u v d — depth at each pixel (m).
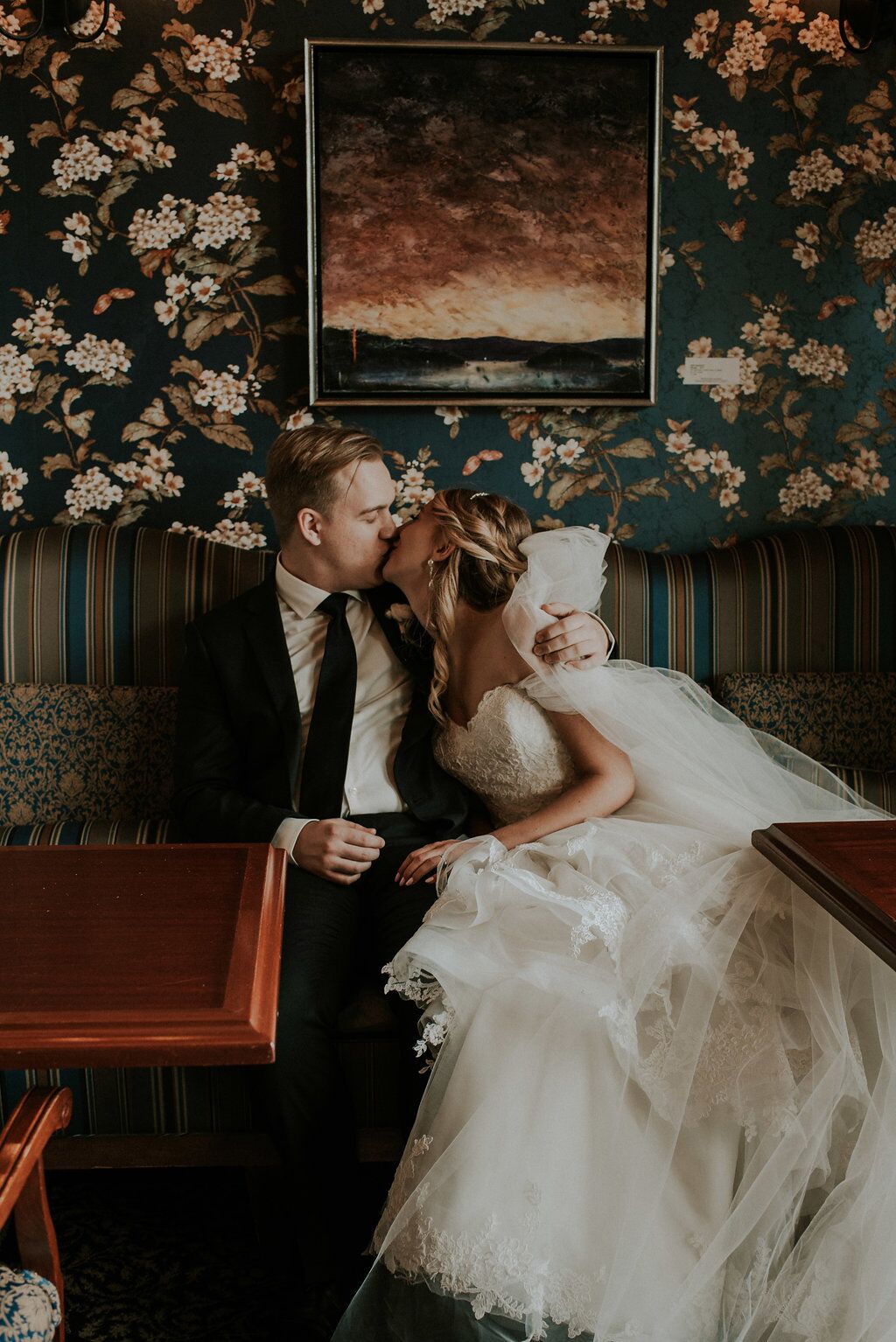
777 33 2.70
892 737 2.56
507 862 1.77
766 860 1.73
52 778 2.42
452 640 2.09
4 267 2.66
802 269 2.78
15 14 2.59
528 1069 1.55
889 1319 1.35
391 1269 1.51
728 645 2.65
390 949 1.87
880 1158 1.44
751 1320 1.41
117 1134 1.96
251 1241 1.92
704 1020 1.53
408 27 2.65
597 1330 1.40
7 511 2.75
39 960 1.22
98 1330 1.70
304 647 2.24
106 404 2.72
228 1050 1.07
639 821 1.94
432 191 2.65
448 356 2.70
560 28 2.67
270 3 2.62
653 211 2.68
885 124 2.74
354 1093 1.87
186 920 1.33
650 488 2.83
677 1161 1.52
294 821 1.99
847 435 2.85
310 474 2.11
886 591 2.65
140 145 2.64
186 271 2.69
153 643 2.55
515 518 2.16
